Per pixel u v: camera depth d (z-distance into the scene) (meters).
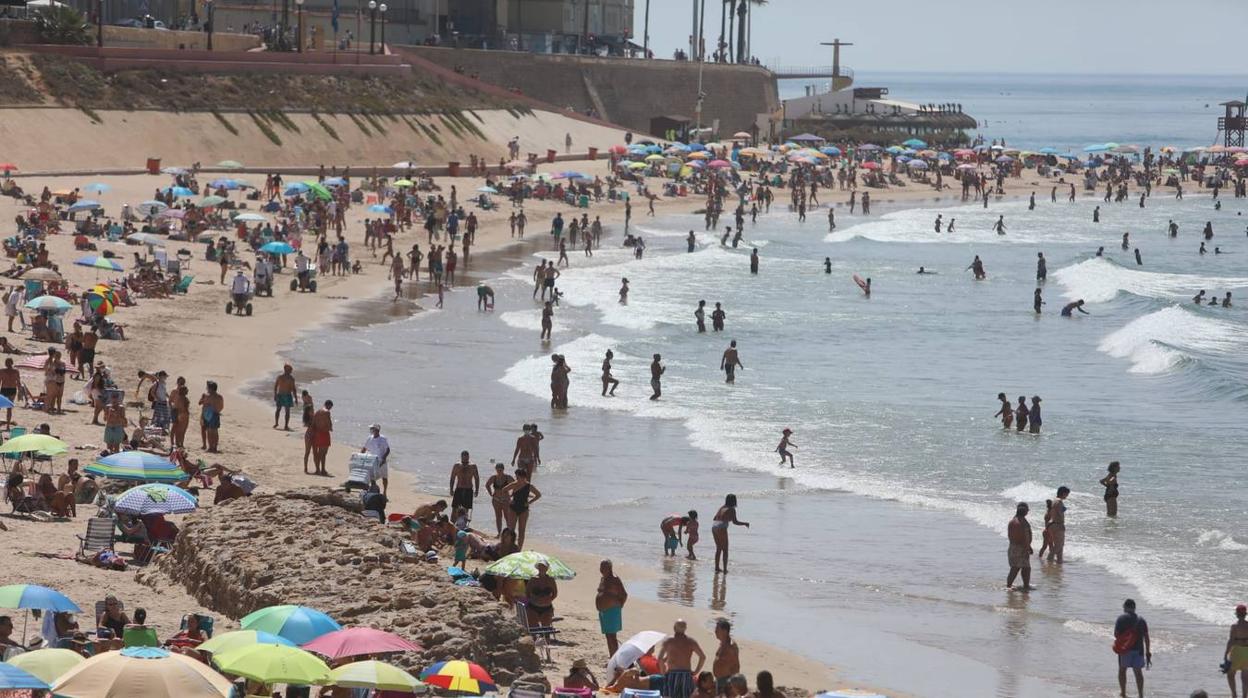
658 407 102.19
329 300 140.88
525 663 47.47
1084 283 175.25
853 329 140.50
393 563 53.41
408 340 123.19
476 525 72.44
